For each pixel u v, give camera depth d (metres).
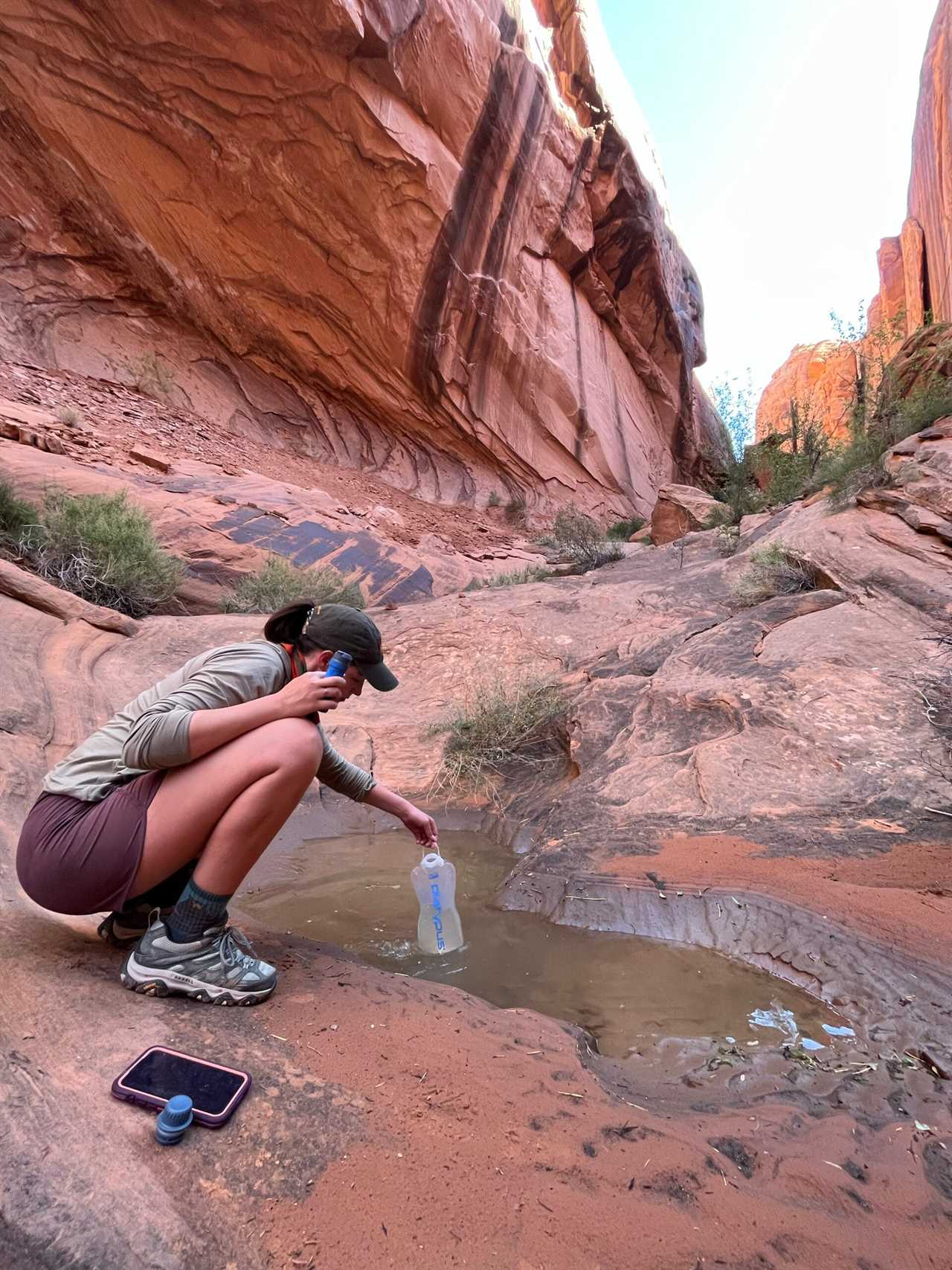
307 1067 1.63
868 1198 1.36
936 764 3.36
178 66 12.86
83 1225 1.13
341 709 5.46
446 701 5.55
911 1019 1.94
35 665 4.68
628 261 22.39
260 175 14.22
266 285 15.63
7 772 3.22
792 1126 1.57
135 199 13.98
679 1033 2.02
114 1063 1.54
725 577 7.12
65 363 13.59
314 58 13.04
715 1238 1.24
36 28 12.05
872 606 5.00
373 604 9.71
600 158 20.06
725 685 4.36
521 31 16.97
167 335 15.39
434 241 15.70
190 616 7.53
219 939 1.87
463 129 15.45
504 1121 1.52
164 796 1.74
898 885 2.57
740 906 2.57
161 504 9.48
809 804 3.23
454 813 4.15
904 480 6.37
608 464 21.75
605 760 4.07
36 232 13.51
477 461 19.38
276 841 3.79
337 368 17.02
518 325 18.59
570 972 2.40
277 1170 1.32
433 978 2.40
